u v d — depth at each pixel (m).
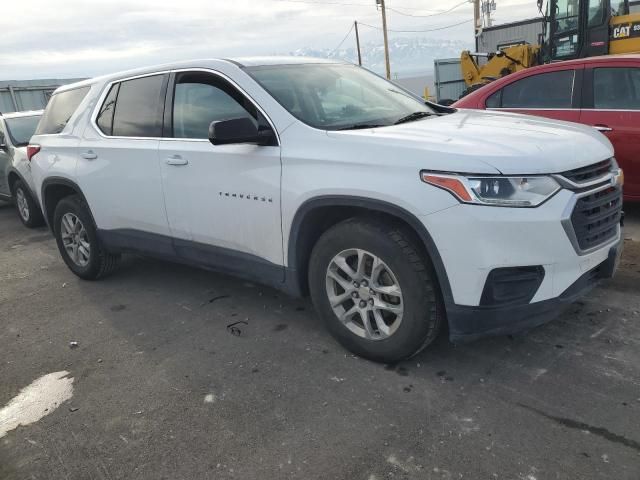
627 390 2.83
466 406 2.81
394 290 3.05
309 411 2.89
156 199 4.14
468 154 2.75
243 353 3.57
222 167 3.63
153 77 4.27
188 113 3.95
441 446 2.54
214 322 4.07
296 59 4.17
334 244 3.20
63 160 4.93
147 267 5.48
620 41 10.41
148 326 4.12
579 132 3.31
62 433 2.92
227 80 3.73
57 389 3.37
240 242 3.69
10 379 3.54
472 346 3.38
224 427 2.83
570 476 2.30
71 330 4.20
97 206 4.69
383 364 3.27
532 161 2.74
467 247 2.71
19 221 8.70
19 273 5.79
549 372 3.05
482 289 2.75
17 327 4.35
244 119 3.30
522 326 2.85
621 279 4.20
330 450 2.59
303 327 3.86
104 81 4.79
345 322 3.34
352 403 2.93
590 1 10.58
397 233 2.96
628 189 5.45
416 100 4.33
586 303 3.83
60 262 6.04
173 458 2.64
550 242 2.71
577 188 2.82
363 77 4.34
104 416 3.03
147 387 3.28
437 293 2.97
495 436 2.57
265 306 4.27
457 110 4.24
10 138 8.08
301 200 3.21
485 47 25.42
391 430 2.68
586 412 2.69
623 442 2.47
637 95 5.30
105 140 4.54
